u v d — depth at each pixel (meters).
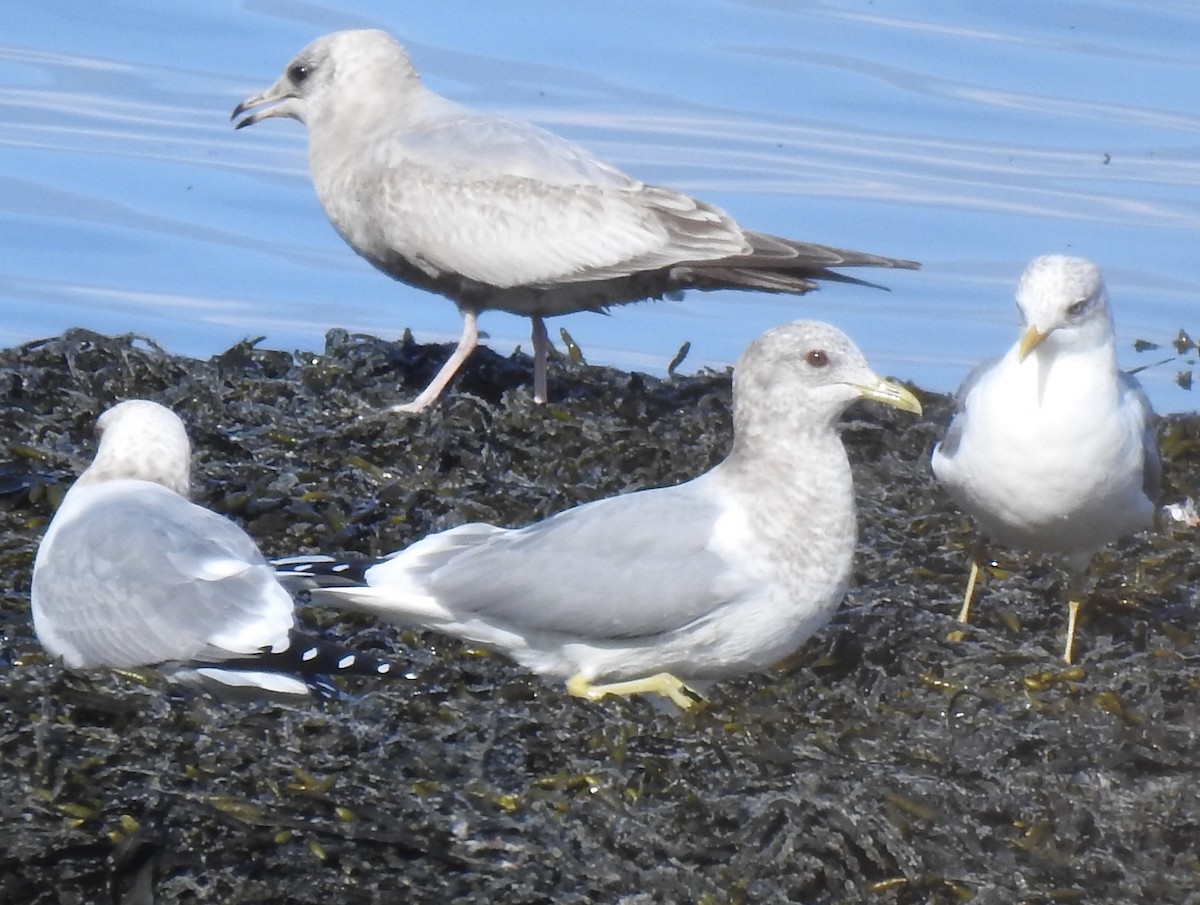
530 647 11.87
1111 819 10.84
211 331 22.88
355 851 10.02
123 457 12.46
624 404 17.23
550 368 18.73
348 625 12.76
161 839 9.95
